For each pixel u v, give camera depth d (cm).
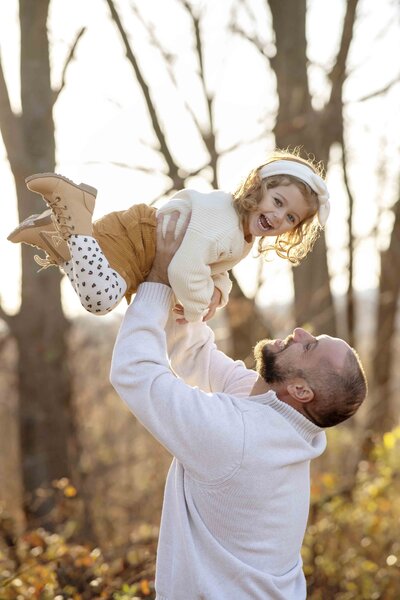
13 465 1072
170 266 278
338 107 934
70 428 874
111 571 483
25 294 862
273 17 999
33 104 838
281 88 973
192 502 284
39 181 265
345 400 284
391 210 1088
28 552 504
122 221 283
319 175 297
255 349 301
